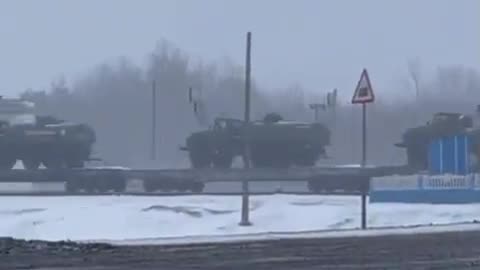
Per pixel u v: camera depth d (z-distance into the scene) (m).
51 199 100.75
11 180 122.88
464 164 87.81
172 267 34.22
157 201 94.75
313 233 54.44
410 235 50.88
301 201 92.44
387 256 38.16
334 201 92.25
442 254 38.94
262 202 91.56
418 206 82.38
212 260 36.78
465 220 72.19
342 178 120.88
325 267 33.84
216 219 79.38
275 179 120.06
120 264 35.34
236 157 139.62
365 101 65.25
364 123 70.50
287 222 77.62
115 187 121.19
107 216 80.56
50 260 37.06
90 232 73.69
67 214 82.19
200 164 138.75
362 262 35.72
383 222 74.94
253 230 73.06
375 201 89.38
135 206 87.88
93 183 121.56
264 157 137.75
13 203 94.62
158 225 76.50
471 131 128.25
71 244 45.03
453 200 85.69
